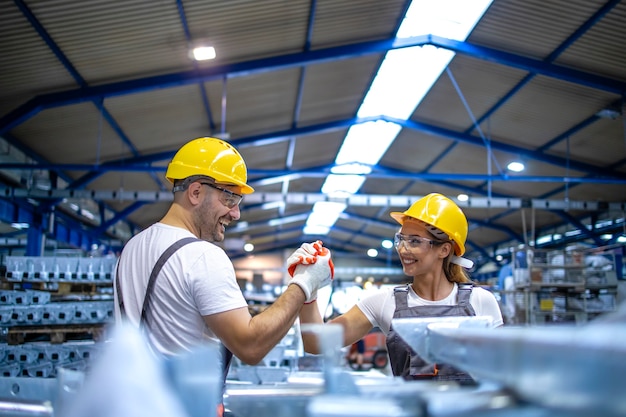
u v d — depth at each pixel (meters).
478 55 10.22
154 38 8.40
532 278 11.55
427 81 12.09
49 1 7.03
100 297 5.46
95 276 5.26
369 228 28.23
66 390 0.81
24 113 9.23
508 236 24.12
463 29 10.06
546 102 11.82
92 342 4.79
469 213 21.42
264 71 9.95
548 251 11.83
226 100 11.40
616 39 9.22
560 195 17.38
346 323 2.43
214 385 0.69
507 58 10.22
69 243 16.19
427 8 9.59
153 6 7.63
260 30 9.01
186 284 1.65
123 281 1.75
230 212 1.91
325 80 11.75
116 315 1.75
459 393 0.64
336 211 24.97
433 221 2.38
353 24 9.65
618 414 0.41
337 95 12.82
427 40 10.18
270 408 0.94
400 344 2.24
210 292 1.64
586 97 11.20
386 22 9.88
